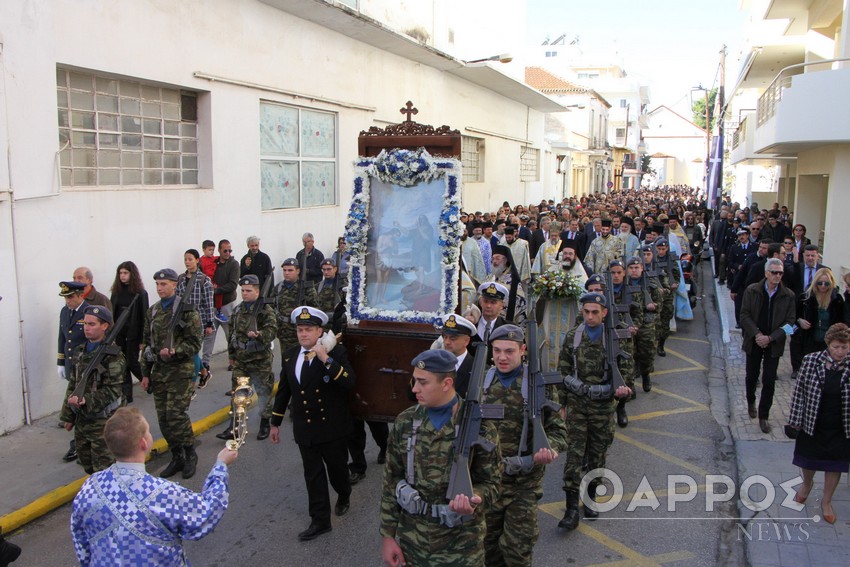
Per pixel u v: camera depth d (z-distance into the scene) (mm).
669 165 93875
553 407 4883
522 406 4875
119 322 6543
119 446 3588
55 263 8875
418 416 3984
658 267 12320
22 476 7164
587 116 47781
